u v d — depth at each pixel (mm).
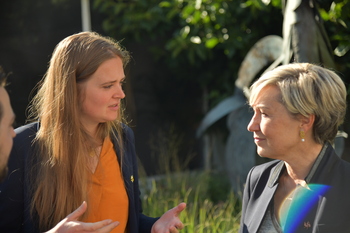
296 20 3225
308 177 1845
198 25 5957
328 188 1784
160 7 6414
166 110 7691
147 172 7395
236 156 5312
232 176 5418
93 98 2047
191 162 7531
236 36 5996
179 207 2168
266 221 1922
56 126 2049
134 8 6719
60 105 2051
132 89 7461
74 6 7137
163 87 7699
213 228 3936
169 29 6863
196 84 7578
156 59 7309
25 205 2012
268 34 6238
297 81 1810
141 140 7477
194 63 6801
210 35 5910
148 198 4793
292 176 1927
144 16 6559
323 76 1818
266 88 1870
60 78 2055
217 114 5551
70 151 2043
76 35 2125
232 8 5852
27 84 6949
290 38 3285
